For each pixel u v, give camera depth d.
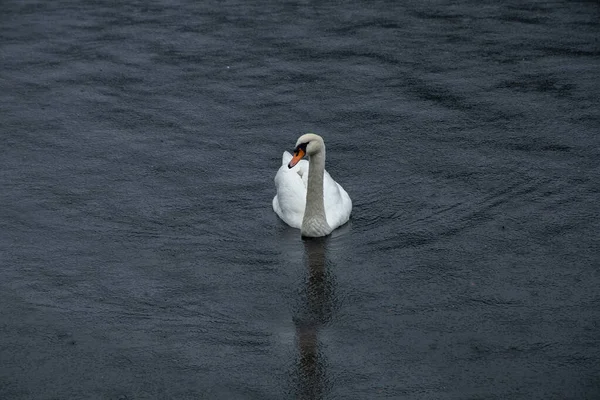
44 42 24.02
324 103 20.16
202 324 12.69
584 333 12.16
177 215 15.59
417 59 22.30
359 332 12.43
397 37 23.67
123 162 17.59
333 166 17.33
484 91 20.41
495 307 12.82
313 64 22.22
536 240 14.46
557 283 13.31
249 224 15.31
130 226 15.25
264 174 17.08
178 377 11.64
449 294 13.18
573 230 14.69
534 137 18.12
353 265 14.03
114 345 12.25
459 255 14.16
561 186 16.11
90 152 18.05
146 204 15.97
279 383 11.50
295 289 13.47
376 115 19.47
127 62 22.62
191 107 20.14
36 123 19.44
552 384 11.24
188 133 18.86
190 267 14.06
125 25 25.08
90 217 15.55
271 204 15.97
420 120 19.12
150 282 13.67
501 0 26.20
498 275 13.58
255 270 13.97
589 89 20.25
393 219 15.32
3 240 14.84
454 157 17.44
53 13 26.17
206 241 14.79
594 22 24.23
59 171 17.27
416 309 12.87
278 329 12.56
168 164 17.50
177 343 12.30
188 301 13.21
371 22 24.78
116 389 11.45
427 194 16.09
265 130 18.95
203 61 22.56
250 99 20.45
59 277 13.80
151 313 12.94
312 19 25.14
